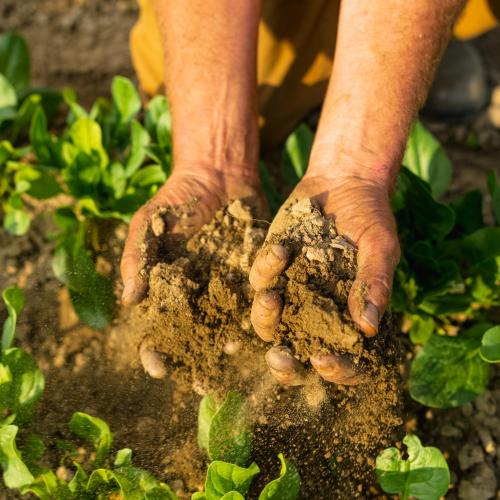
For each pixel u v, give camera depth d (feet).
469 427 4.60
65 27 6.02
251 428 4.26
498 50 5.93
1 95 5.08
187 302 4.09
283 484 4.15
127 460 4.26
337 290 3.94
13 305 4.41
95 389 4.52
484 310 4.82
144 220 4.21
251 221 4.26
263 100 5.10
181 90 4.38
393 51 4.14
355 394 4.15
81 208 4.85
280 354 3.91
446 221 4.61
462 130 5.56
